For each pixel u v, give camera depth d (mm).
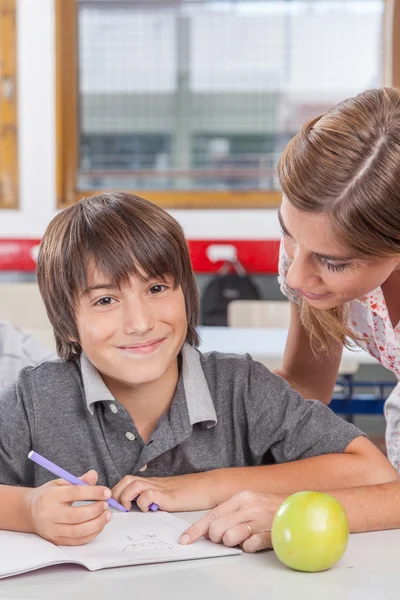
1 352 1745
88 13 4133
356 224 918
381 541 1010
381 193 914
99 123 4184
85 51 4148
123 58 4156
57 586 867
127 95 4172
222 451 1264
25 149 4102
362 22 4098
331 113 979
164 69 4164
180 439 1213
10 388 1259
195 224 4105
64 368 1269
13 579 886
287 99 4168
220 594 844
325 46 4129
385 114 945
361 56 4121
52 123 4086
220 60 4156
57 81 4070
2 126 4102
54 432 1229
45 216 4117
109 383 1242
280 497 1037
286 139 4180
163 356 1173
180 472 1245
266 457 1317
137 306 1146
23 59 4066
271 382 1302
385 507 1057
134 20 4137
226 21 4133
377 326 1307
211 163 4188
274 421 1268
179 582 876
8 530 1036
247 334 2773
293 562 900
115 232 1164
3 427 1209
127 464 1230
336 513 914
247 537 976
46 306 1247
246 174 4164
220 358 1328
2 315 3076
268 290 4047
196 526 998
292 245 1050
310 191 929
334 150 927
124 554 942
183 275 1241
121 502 1117
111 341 1161
